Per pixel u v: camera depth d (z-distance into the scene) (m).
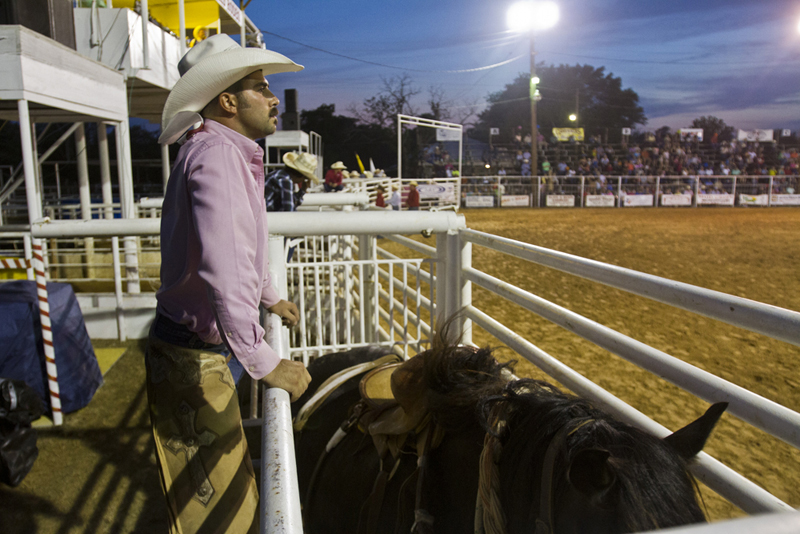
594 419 0.98
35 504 2.97
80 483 3.18
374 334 3.58
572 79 54.22
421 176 40.06
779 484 2.86
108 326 5.68
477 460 1.23
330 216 2.39
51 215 9.39
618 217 19.98
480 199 27.06
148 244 7.15
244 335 1.22
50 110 6.88
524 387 1.17
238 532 1.49
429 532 1.23
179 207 1.34
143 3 7.79
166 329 1.46
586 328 1.67
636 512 0.82
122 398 4.31
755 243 12.34
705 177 27.19
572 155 36.56
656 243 12.44
